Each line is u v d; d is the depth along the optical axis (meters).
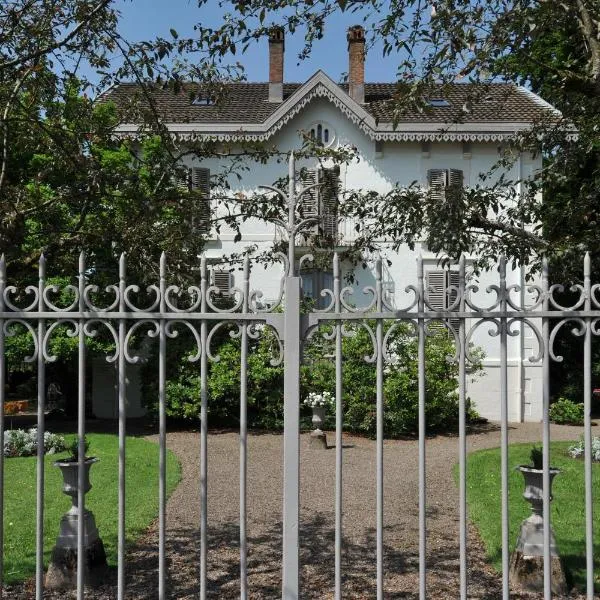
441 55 4.73
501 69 5.61
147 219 6.46
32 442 11.01
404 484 8.91
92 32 5.90
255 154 7.23
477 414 15.77
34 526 6.45
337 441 3.79
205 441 3.78
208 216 8.10
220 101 6.36
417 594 4.65
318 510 7.49
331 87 16.58
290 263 3.91
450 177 16.88
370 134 16.69
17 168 9.83
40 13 6.11
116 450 11.09
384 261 16.52
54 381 17.09
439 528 6.62
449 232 6.01
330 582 4.95
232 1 4.83
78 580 3.88
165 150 7.05
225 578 5.03
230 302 13.31
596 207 6.29
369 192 6.90
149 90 6.42
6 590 4.68
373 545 6.00
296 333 3.79
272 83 19.16
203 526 3.77
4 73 6.04
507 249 6.56
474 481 8.80
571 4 4.89
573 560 5.27
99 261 8.31
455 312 3.74
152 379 14.58
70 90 6.54
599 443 10.20
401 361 13.55
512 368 16.58
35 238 7.98
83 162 6.26
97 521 6.64
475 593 4.62
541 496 4.71
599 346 17.20
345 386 13.53
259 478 9.33
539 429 14.86
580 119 6.31
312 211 11.73
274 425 14.34
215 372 13.98
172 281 6.36
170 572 5.15
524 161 16.78
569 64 5.73
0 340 3.81
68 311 3.82
